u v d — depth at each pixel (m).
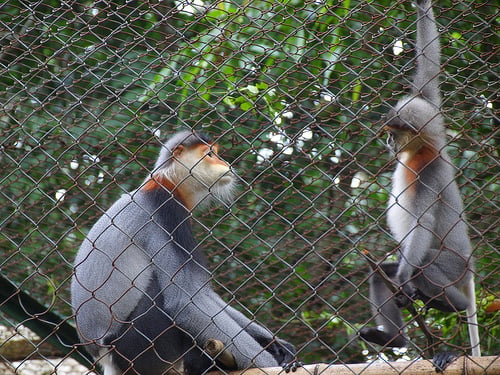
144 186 10.74
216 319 9.57
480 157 10.52
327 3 9.46
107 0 10.32
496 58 10.02
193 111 11.48
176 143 11.14
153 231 10.21
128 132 11.69
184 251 9.84
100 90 11.40
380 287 10.48
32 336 14.71
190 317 9.62
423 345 11.98
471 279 10.62
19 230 12.84
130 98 11.25
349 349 13.37
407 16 10.06
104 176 12.17
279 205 12.41
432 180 10.52
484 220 11.28
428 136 10.49
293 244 12.67
